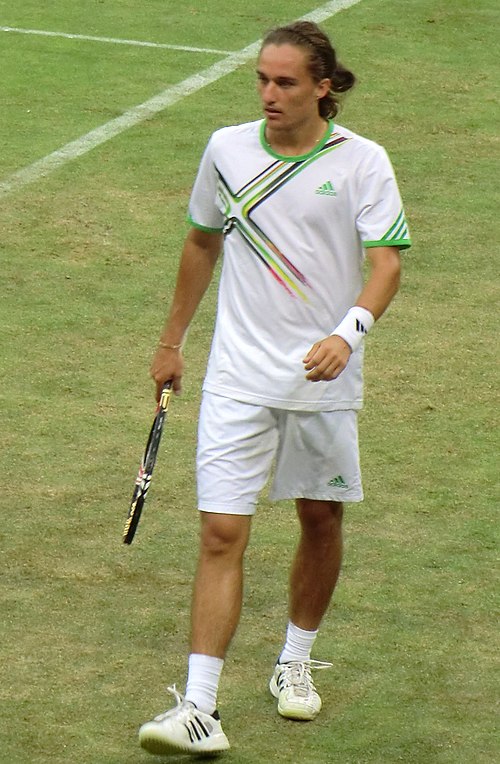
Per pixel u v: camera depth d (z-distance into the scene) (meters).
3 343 22.61
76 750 13.09
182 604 15.73
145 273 25.56
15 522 17.36
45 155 31.09
